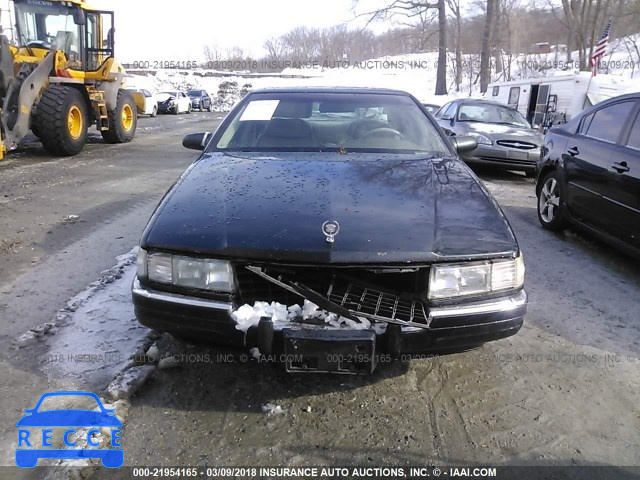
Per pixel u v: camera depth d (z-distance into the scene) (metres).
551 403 2.52
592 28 30.83
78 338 2.95
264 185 2.67
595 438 2.29
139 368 2.64
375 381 2.64
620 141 4.40
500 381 2.68
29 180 7.39
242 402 2.45
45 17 10.25
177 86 41.22
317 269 2.25
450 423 2.35
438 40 35.81
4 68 8.23
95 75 11.04
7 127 8.48
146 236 2.34
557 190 5.35
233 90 41.22
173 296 2.26
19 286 3.70
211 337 2.26
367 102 3.81
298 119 3.61
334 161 3.08
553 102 17.61
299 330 2.12
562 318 3.41
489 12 30.20
